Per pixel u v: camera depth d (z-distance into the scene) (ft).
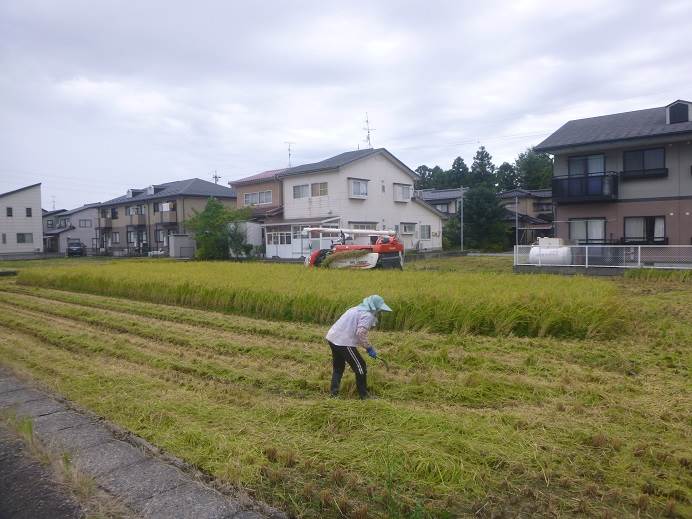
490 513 10.91
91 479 12.76
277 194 119.34
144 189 170.30
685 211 66.85
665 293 43.62
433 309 29.91
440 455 13.10
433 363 22.54
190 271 55.62
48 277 61.77
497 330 28.04
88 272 58.75
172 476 13.12
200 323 34.86
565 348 24.77
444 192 174.81
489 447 13.65
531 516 10.81
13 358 26.00
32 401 19.04
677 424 15.35
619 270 60.13
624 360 22.17
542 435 14.64
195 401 18.45
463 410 16.92
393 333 28.96
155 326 33.81
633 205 70.79
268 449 14.02
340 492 11.82
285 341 28.55
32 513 11.61
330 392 19.15
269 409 17.31
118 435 15.81
